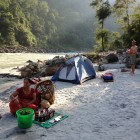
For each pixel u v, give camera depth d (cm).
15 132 736
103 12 4366
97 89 1220
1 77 1938
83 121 812
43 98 956
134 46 1530
